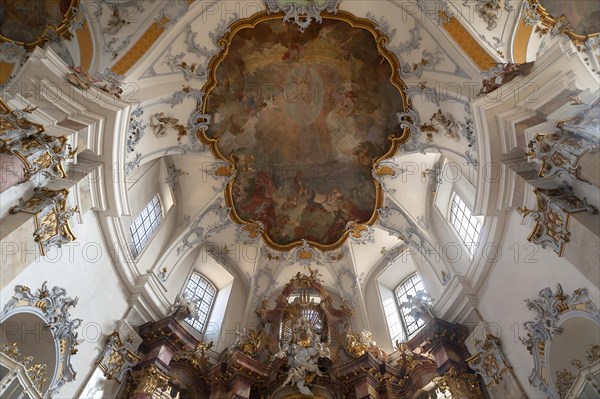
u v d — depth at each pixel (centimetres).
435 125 1436
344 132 1662
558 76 1085
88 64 1239
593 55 1188
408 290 1778
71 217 1108
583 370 985
